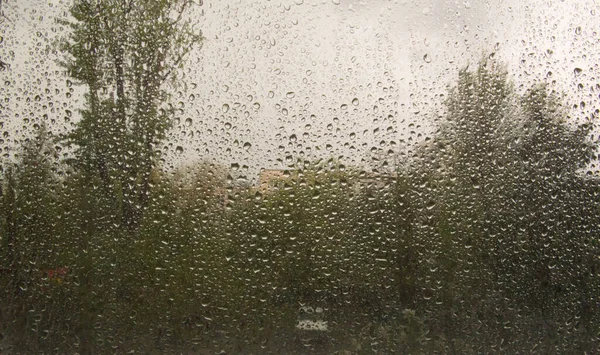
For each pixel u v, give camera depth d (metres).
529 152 1.63
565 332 1.51
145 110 1.61
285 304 1.49
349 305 1.50
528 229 1.58
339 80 1.65
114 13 1.63
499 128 1.64
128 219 1.54
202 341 1.45
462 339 1.49
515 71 1.67
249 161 1.60
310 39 1.67
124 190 1.56
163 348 1.44
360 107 1.63
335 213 1.57
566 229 1.58
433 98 1.65
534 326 1.52
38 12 1.60
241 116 1.62
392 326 1.49
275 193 1.58
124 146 1.59
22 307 1.45
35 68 1.57
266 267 1.52
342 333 1.48
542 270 1.55
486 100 1.65
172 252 1.51
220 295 1.49
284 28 1.67
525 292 1.54
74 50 1.60
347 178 1.59
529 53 1.67
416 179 1.60
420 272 1.53
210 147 1.60
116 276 1.49
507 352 1.49
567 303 1.54
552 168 1.62
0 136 1.53
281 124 1.62
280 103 1.63
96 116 1.59
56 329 1.45
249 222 1.55
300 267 1.52
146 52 1.63
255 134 1.61
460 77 1.66
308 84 1.64
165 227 1.53
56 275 1.48
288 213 1.56
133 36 1.63
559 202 1.59
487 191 1.61
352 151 1.61
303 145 1.61
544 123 1.64
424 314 1.50
